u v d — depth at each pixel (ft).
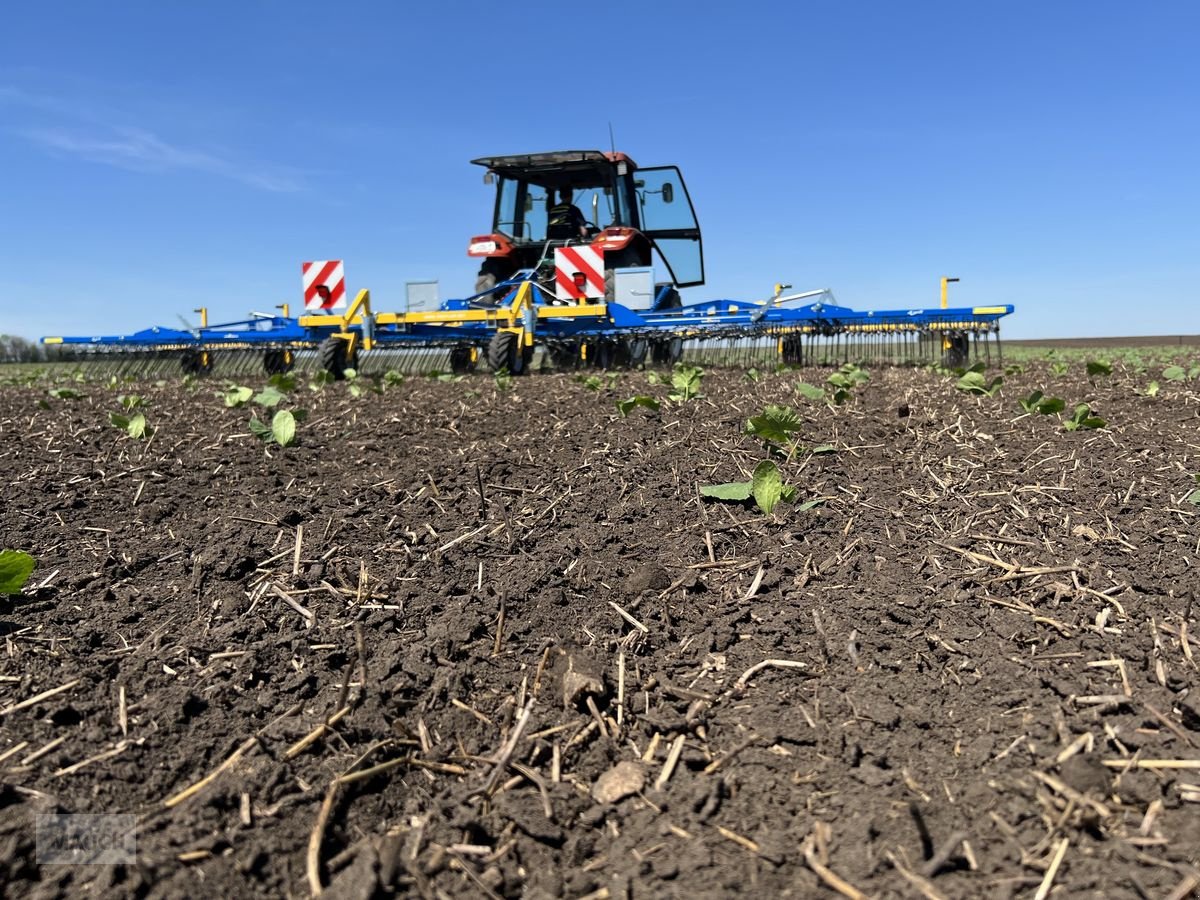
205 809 5.17
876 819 5.04
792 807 5.28
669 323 33.96
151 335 39.52
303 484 11.58
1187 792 5.12
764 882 4.67
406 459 12.91
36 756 5.51
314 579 8.24
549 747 5.99
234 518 9.95
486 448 13.34
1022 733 5.79
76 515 10.21
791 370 29.12
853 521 9.62
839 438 13.34
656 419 15.34
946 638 7.06
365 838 5.14
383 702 6.31
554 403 18.74
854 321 33.88
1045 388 21.21
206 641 7.04
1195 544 8.59
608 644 7.22
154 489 11.27
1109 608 7.40
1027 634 7.06
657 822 5.23
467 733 6.14
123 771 5.46
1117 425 14.58
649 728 6.19
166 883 4.59
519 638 7.27
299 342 36.22
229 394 18.94
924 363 33.76
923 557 8.61
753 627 7.41
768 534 9.34
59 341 39.78
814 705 6.24
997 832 4.91
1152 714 5.88
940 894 4.48
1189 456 11.72
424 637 7.23
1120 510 9.59
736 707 6.32
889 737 5.85
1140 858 4.62
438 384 26.02
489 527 9.62
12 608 7.55
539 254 39.68
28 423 16.24
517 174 39.19
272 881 4.75
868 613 7.50
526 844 5.14
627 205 39.06
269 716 6.16
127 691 6.31
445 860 4.96
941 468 11.53
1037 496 10.19
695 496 10.57
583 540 9.25
